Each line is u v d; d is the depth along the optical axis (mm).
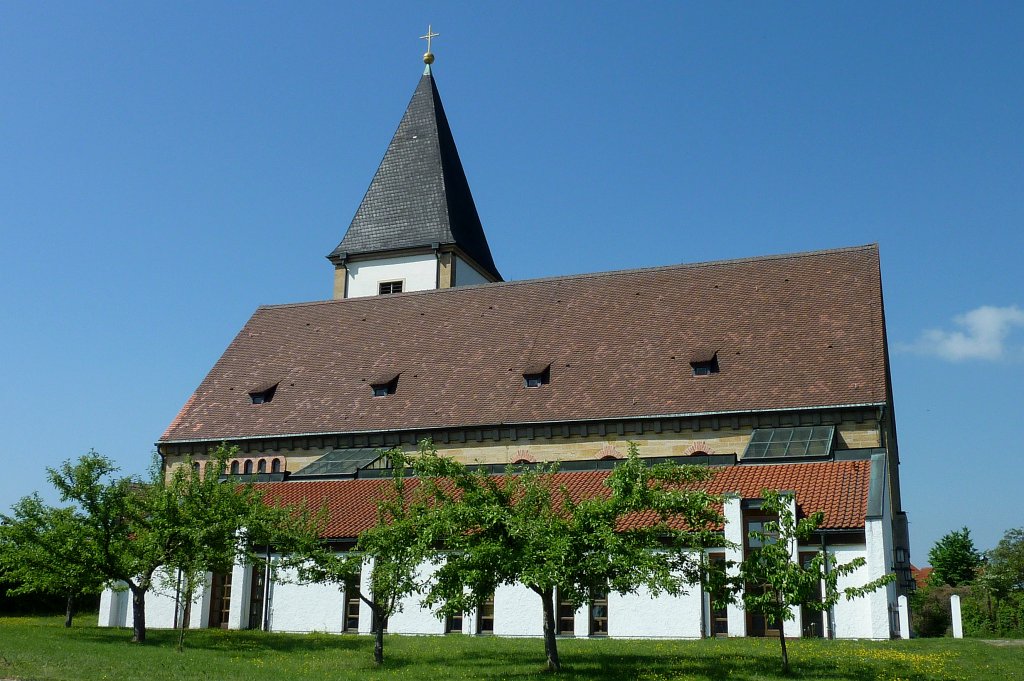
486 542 25812
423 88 72875
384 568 27531
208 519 33469
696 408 45250
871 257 50750
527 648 30844
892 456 49250
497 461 47688
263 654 29984
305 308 61500
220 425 53906
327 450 50906
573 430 46719
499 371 51562
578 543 25438
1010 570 54531
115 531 33750
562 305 55000
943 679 24938
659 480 30828
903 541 48781
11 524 33906
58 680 23766
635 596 34906
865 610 33688
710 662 27078
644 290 54125
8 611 47594
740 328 49312
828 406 43188
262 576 40125
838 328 47281
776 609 25609
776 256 53062
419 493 29688
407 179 70062
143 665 26594
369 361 55406
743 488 37188
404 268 68000
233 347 59750
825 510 35250
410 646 31984
